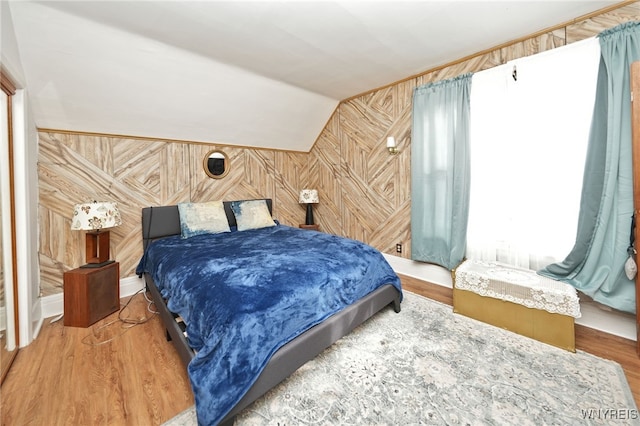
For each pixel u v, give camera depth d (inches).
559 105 82.3
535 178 88.2
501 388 57.5
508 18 79.2
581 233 78.3
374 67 110.9
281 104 137.8
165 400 56.0
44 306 93.4
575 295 69.2
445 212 112.4
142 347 74.4
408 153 126.0
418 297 105.0
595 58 75.5
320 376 62.2
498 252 98.3
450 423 49.7
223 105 122.3
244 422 50.6
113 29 78.3
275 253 85.7
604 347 71.2
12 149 72.3
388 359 67.7
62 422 50.6
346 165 156.8
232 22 77.3
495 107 95.4
